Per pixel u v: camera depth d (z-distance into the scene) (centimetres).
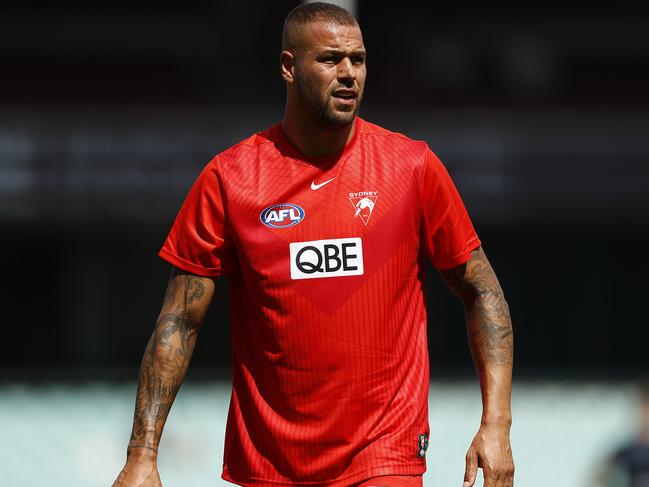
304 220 1380
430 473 3105
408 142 1427
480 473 3106
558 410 3200
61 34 8788
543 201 7681
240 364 1436
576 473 3169
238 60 8525
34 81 8700
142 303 7638
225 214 1406
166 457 3005
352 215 1380
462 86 8694
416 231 1408
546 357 7531
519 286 7619
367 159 1405
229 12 8462
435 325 7131
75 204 7619
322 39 1365
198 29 8762
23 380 3416
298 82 1380
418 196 1403
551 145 8069
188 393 3212
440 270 1461
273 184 1395
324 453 1387
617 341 7544
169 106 8481
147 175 7769
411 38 8794
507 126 8244
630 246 7662
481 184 7800
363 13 8769
